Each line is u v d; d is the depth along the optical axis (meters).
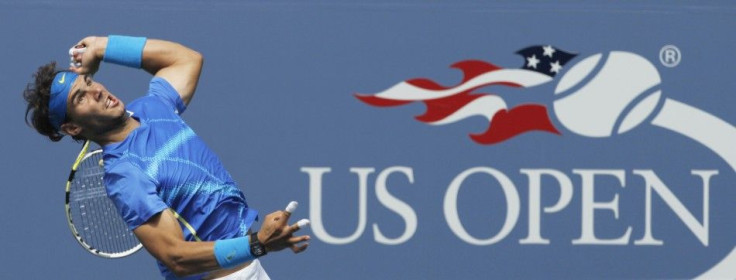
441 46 30.31
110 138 20.41
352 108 30.28
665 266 30.44
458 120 30.34
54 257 30.06
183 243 19.27
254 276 20.94
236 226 20.66
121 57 22.19
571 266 30.34
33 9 29.91
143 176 19.80
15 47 29.88
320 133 30.25
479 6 30.31
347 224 30.27
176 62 22.23
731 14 30.42
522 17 30.36
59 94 20.11
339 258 30.25
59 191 30.09
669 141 30.45
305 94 30.25
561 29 30.39
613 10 30.41
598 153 30.42
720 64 30.48
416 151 30.28
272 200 30.20
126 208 19.66
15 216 29.97
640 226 30.44
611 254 30.39
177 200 20.22
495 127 30.36
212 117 30.14
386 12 30.27
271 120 30.20
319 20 30.23
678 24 30.44
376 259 30.23
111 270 30.16
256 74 30.22
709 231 30.45
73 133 20.48
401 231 30.25
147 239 19.50
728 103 30.48
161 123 20.64
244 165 30.20
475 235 30.30
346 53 30.27
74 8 29.98
